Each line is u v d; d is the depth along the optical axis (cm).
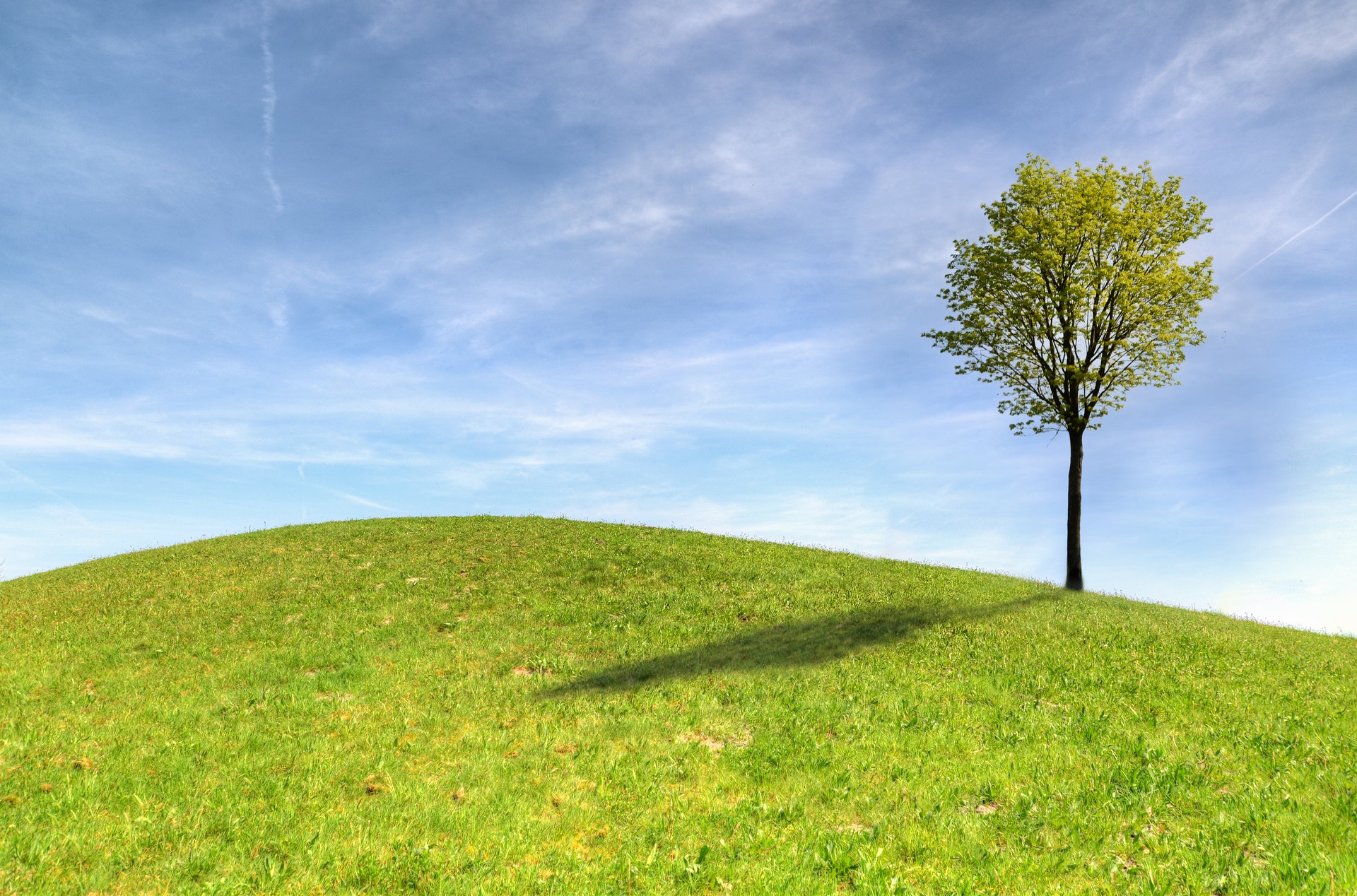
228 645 1652
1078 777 966
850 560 2703
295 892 704
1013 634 1758
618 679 1450
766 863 761
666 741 1133
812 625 1852
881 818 869
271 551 2553
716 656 1600
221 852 779
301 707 1273
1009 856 770
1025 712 1226
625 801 924
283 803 899
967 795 931
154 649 1611
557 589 2147
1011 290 2527
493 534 2833
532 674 1489
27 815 850
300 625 1800
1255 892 678
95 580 2259
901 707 1260
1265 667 1562
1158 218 2469
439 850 789
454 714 1248
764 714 1234
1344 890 674
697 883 722
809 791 950
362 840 805
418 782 974
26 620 1841
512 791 956
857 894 699
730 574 2333
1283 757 1016
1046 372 2573
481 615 1911
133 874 737
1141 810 864
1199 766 991
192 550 2641
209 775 986
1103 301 2519
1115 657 1577
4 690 1341
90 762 1017
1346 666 1666
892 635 1753
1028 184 2523
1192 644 1736
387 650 1628
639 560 2456
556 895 704
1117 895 691
